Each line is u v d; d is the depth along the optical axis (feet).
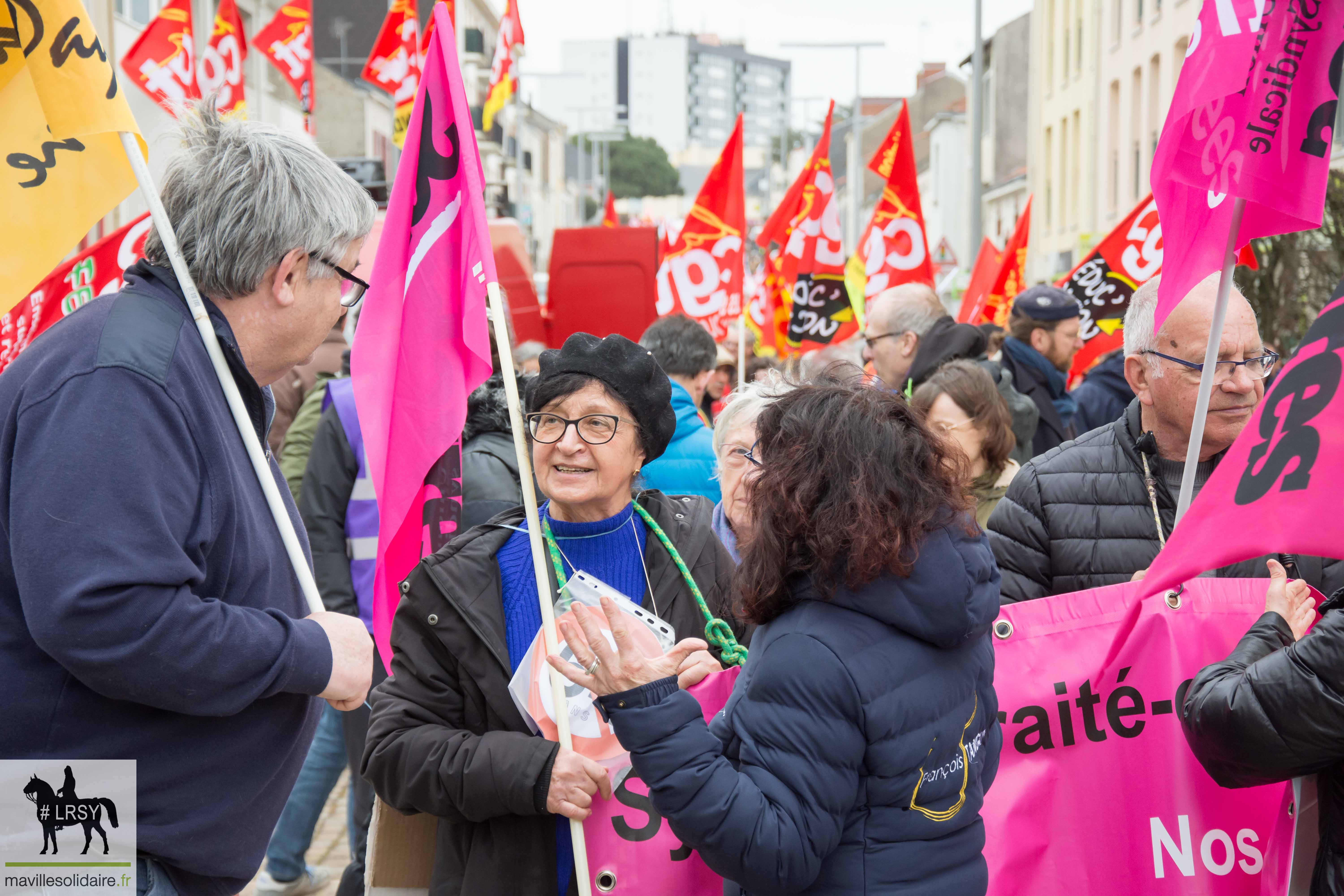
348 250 7.16
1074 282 22.18
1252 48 8.06
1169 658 8.38
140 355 6.29
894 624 6.26
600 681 6.41
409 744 7.74
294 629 6.57
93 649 5.90
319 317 7.12
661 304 26.94
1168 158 8.42
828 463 6.27
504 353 8.04
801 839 6.04
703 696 7.77
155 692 6.07
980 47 55.36
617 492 8.34
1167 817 8.24
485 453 12.78
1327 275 31.48
